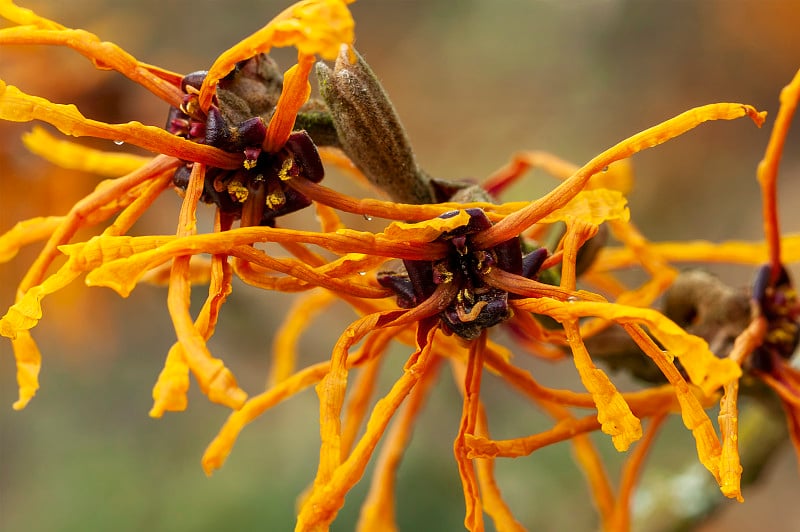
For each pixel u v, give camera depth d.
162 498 0.37
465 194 0.14
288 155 0.14
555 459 0.34
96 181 0.20
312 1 0.13
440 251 0.14
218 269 0.13
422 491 0.33
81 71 0.21
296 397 0.37
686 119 0.13
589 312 0.13
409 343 0.14
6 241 0.14
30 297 0.13
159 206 0.25
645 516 0.20
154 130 0.14
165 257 0.13
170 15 0.30
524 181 0.38
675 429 0.34
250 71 0.14
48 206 0.20
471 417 0.14
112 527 0.37
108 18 0.27
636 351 0.15
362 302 0.14
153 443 0.39
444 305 0.14
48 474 0.39
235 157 0.14
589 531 0.32
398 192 0.15
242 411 0.14
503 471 0.34
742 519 0.39
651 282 0.15
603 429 0.13
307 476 0.35
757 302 0.15
